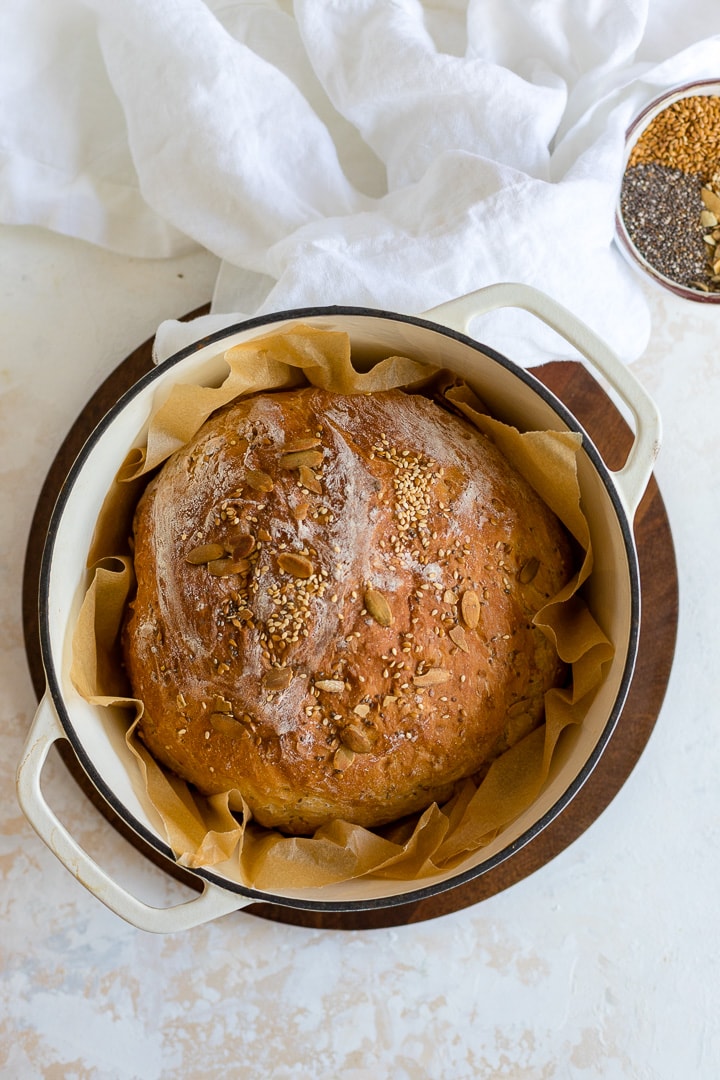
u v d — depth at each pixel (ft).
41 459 2.85
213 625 2.46
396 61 2.74
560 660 2.59
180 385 2.49
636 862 2.88
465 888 2.77
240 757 2.48
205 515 2.50
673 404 2.90
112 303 2.88
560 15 2.77
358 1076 2.83
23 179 2.82
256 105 2.76
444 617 2.47
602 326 2.81
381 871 2.51
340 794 2.50
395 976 2.85
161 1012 2.82
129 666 2.57
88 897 2.83
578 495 2.51
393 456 2.52
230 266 2.84
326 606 2.44
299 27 2.79
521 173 2.67
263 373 2.56
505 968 2.86
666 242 2.89
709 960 2.86
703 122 2.85
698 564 2.89
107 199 2.86
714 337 2.90
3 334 2.86
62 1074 2.80
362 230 2.71
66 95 2.84
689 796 2.88
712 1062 2.84
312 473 2.48
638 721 2.78
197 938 2.84
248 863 2.51
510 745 2.56
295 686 2.46
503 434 2.56
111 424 2.42
